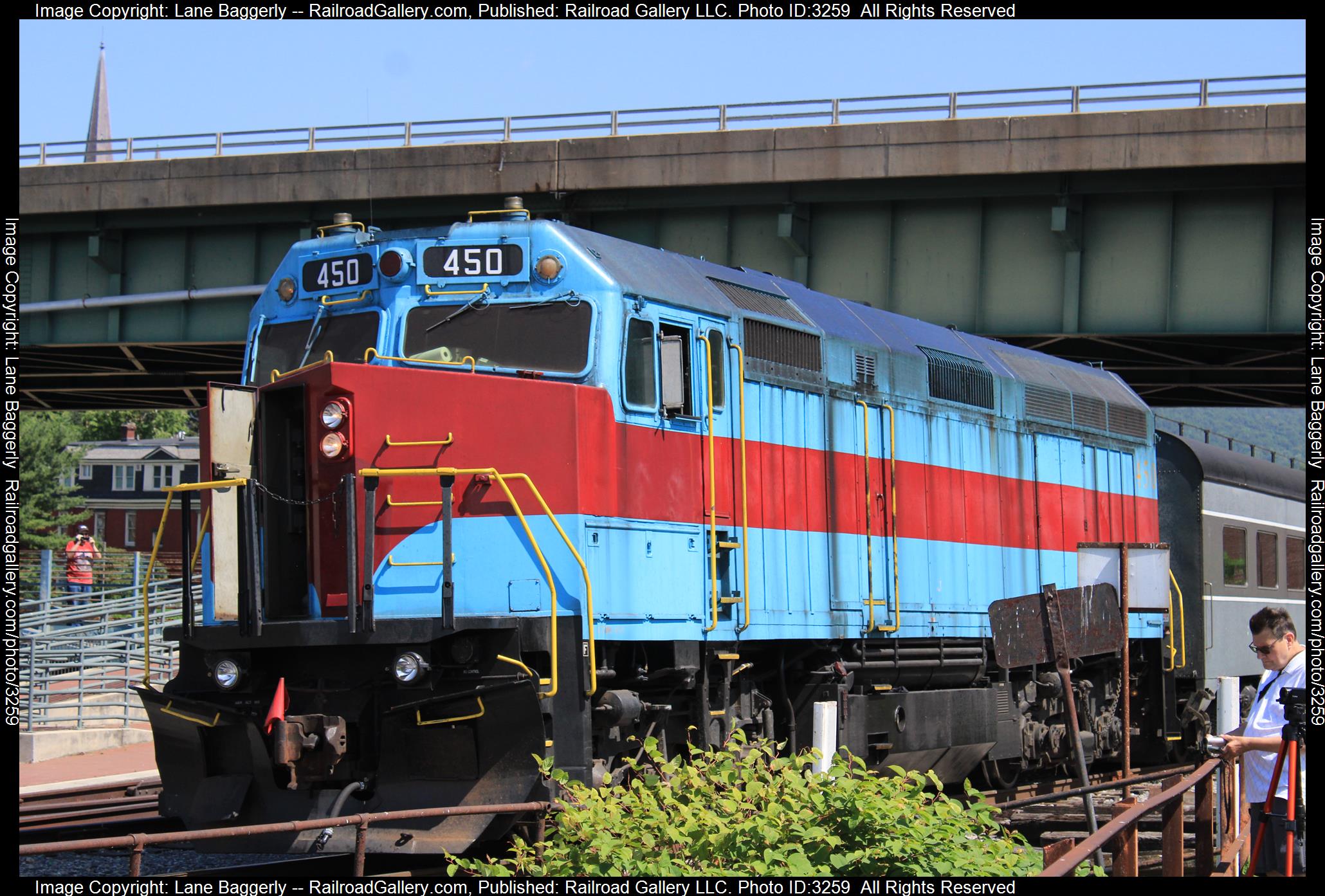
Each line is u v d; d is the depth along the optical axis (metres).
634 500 9.88
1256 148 21.52
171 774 10.06
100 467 70.81
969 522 14.45
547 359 9.86
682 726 10.58
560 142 24.22
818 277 24.09
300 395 9.94
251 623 9.48
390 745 9.31
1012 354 16.52
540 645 9.10
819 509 11.98
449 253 10.23
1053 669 15.98
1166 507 20.38
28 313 27.08
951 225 23.61
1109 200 23.06
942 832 8.29
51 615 24.67
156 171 25.84
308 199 25.23
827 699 11.88
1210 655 20.19
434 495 9.55
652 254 10.99
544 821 8.59
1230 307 22.42
